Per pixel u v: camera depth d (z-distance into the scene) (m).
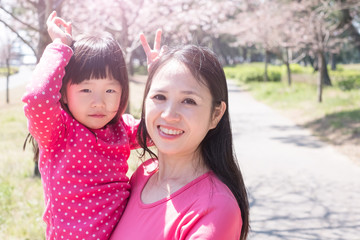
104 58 1.37
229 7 12.07
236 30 22.61
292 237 4.20
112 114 1.43
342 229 4.42
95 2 8.59
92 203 1.34
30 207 4.27
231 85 29.73
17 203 4.42
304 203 5.23
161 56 1.26
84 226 1.32
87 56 1.35
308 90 19.47
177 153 1.26
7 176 5.45
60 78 1.31
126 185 1.43
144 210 1.25
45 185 1.40
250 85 27.25
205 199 1.13
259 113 14.61
